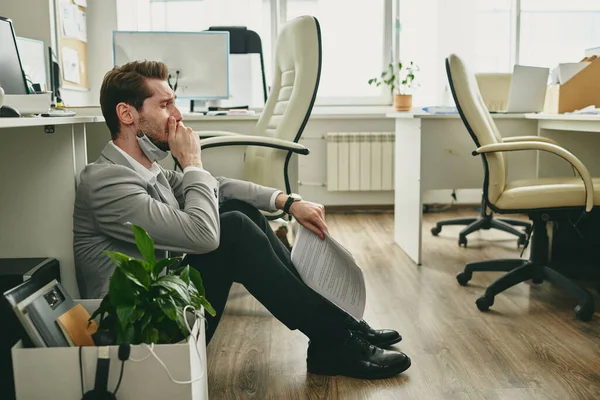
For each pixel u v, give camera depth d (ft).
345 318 6.09
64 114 5.73
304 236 5.71
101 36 14.23
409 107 15.23
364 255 11.41
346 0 16.44
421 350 6.59
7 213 5.93
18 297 3.71
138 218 4.70
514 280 8.11
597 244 10.44
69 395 3.58
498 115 11.07
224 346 6.76
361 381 5.80
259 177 8.61
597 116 8.16
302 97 8.24
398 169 12.14
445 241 12.73
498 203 7.92
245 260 5.31
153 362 3.59
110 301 3.70
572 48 16.62
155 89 5.11
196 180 5.05
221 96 12.03
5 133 5.83
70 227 5.95
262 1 16.29
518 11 16.30
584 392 5.50
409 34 16.39
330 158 16.01
